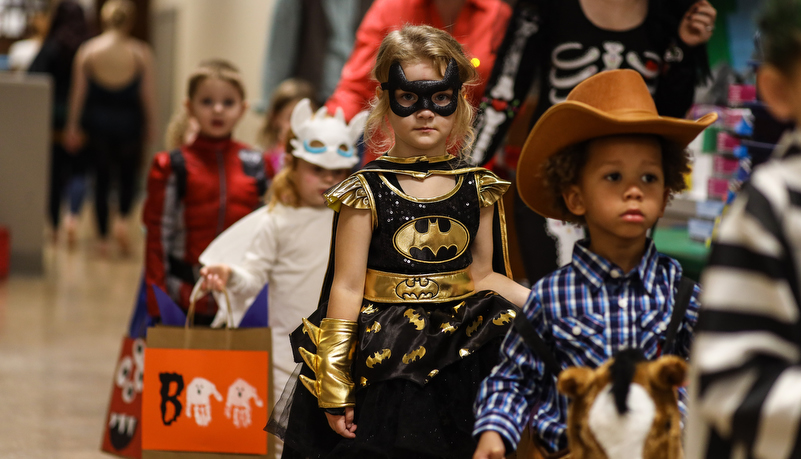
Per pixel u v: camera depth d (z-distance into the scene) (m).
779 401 2.07
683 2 5.34
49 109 13.04
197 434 4.76
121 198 15.35
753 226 2.19
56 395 7.40
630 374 2.79
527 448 3.32
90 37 15.57
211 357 4.77
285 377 5.48
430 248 3.71
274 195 5.64
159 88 23.06
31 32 21.28
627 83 3.32
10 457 5.90
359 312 3.73
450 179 3.81
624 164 3.17
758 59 5.49
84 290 12.08
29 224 13.09
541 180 3.54
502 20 6.14
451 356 3.58
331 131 5.52
